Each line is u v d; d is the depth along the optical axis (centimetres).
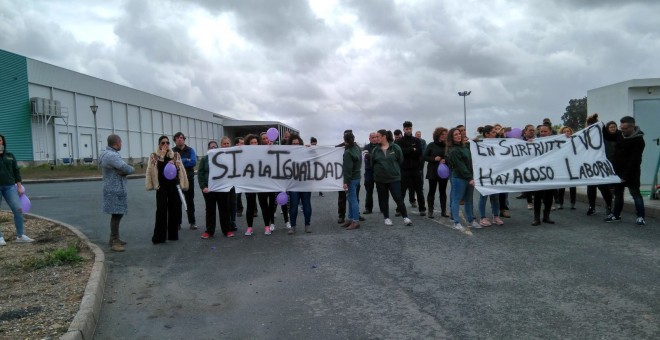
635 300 460
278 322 443
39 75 3528
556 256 633
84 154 4028
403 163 1016
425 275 571
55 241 804
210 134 7288
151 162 803
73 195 1723
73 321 425
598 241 712
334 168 918
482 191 857
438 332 403
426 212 1085
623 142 829
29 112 3428
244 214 1184
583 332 392
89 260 662
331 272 601
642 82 1302
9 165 784
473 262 620
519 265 597
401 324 424
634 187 821
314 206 1271
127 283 588
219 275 610
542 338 383
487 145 894
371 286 538
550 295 483
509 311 444
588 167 913
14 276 583
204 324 446
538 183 884
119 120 4581
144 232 930
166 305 504
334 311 464
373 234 831
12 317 443
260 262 668
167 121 5662
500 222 873
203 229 957
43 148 3547
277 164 880
